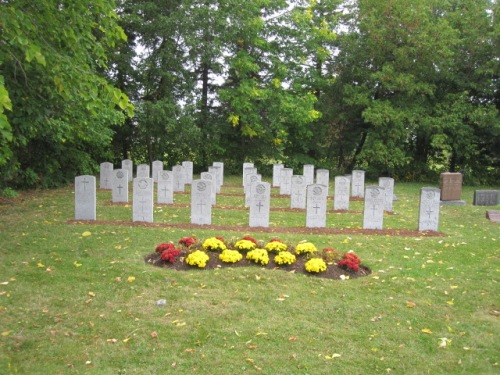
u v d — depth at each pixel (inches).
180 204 651.5
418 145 1235.9
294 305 283.6
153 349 227.6
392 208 687.7
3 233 433.7
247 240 377.4
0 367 209.2
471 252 418.3
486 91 1071.0
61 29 339.3
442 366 221.0
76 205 505.7
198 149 1159.6
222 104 1171.3
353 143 1240.8
